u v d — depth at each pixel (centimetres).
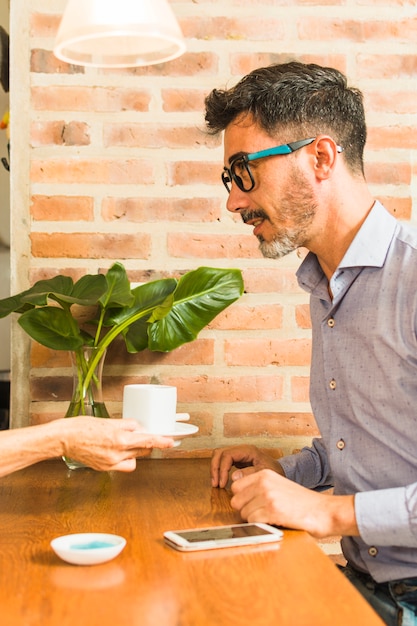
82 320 185
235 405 196
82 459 131
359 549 142
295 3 196
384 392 134
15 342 193
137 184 193
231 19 194
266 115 140
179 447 194
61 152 192
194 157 194
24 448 127
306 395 197
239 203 146
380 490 123
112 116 192
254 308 196
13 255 192
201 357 195
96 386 176
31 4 191
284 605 87
